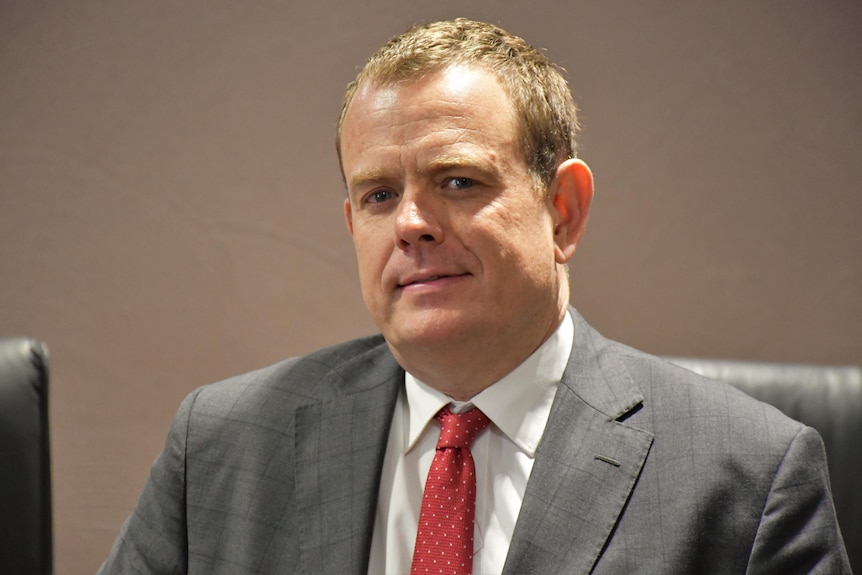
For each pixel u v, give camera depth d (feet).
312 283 15.97
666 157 15.16
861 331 14.98
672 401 8.94
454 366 8.58
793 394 11.62
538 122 8.58
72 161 16.07
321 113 15.79
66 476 16.33
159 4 15.84
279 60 15.78
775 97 14.94
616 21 15.08
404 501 9.04
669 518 8.18
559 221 8.98
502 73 8.48
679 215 15.20
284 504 9.25
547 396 9.12
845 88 14.80
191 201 16.02
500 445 9.00
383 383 9.74
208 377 16.16
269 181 15.92
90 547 16.35
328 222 15.90
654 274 15.28
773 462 8.33
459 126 8.12
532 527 8.28
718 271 15.19
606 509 8.28
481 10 15.31
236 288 16.05
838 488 11.27
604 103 15.16
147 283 16.12
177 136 15.97
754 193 15.07
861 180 14.87
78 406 16.28
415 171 8.14
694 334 15.28
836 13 14.79
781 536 8.07
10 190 16.12
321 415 9.68
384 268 8.39
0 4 15.94
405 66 8.29
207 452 9.77
